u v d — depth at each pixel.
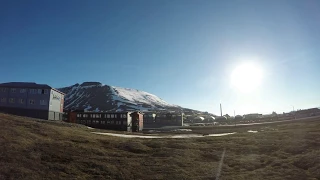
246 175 22.59
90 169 22.75
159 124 142.25
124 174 22.30
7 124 34.12
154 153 30.69
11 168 20.05
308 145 33.38
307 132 45.66
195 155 30.55
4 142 25.44
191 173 23.25
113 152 29.72
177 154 30.19
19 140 27.11
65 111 103.75
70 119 102.31
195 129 96.06
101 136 42.09
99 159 25.73
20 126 34.72
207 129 94.19
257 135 46.59
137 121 101.69
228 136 48.88
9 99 75.25
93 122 100.50
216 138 45.06
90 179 20.61
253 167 25.81
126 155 28.86
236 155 30.97
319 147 32.00
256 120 146.75
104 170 22.75
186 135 62.91
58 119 81.00
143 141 39.41
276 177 21.72
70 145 29.05
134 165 24.94
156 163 25.98
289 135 43.34
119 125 97.38
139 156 28.92
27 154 23.59
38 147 26.22
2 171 19.30
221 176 22.45
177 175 22.45
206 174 23.08
